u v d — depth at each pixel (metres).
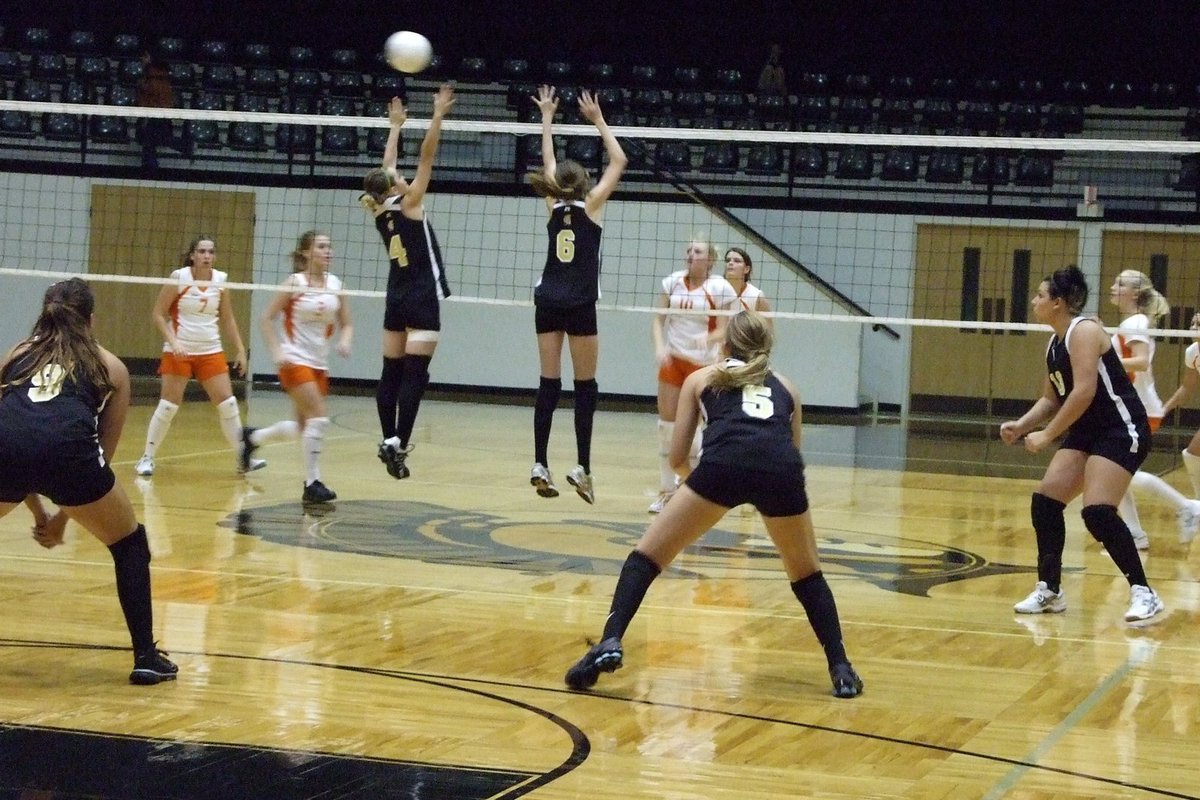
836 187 21.11
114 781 4.03
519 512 10.15
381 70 22.98
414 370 8.42
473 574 7.68
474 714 4.93
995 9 23.27
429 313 8.39
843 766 4.46
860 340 21.30
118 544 5.19
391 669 5.53
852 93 22.86
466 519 9.71
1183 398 9.67
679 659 5.88
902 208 20.31
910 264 22.00
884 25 23.53
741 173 22.08
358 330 22.44
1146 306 9.46
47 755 4.27
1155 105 22.27
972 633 6.61
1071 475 7.02
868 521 10.36
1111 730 4.96
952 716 5.11
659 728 4.83
